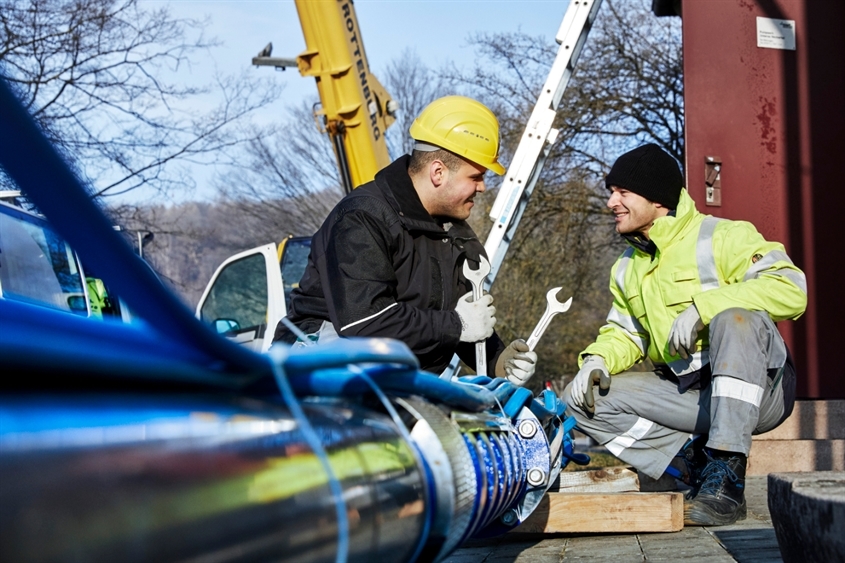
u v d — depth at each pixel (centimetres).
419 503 133
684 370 356
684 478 382
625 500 296
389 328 302
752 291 324
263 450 102
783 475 184
